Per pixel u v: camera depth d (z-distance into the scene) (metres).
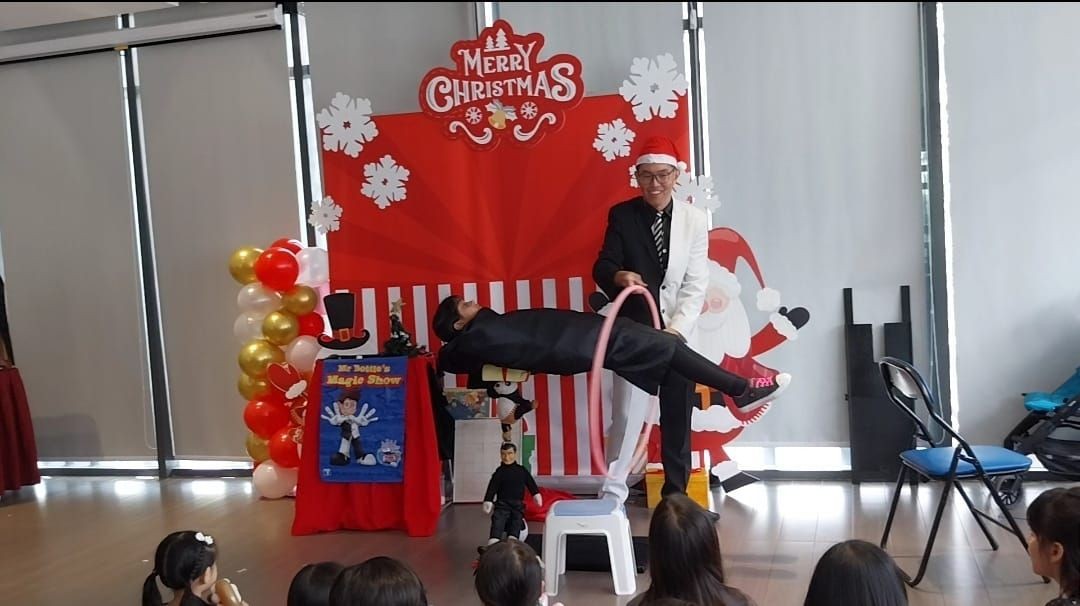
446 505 5.11
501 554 2.43
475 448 5.13
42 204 6.29
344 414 4.69
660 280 4.45
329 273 5.29
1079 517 2.21
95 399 6.31
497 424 5.13
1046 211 4.89
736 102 5.20
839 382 5.16
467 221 5.13
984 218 4.95
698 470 4.75
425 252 5.18
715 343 5.00
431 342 5.20
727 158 5.22
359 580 2.15
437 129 5.11
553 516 3.72
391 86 5.70
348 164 5.21
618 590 3.69
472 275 5.15
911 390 3.73
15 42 6.19
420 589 2.18
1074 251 4.87
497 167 5.09
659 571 2.35
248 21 5.70
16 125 6.29
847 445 5.16
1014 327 4.95
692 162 5.27
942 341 5.04
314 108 5.85
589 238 5.02
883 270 5.07
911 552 3.94
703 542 2.32
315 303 5.30
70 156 6.22
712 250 5.07
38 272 6.34
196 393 6.14
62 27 6.21
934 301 5.03
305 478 4.73
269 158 5.90
